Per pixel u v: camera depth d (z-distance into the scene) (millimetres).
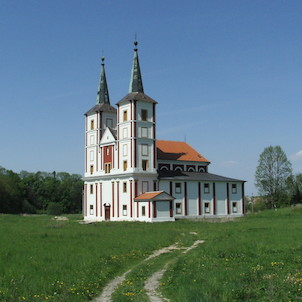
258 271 22812
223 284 19984
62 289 19875
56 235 42438
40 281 20938
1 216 85750
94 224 64438
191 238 42562
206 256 28953
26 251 30656
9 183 141875
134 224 64125
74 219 87688
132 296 19234
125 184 78938
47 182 169625
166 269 25922
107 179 83000
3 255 28656
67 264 25453
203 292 18453
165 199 73750
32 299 18156
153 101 81625
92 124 89125
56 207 138125
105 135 85000
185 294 18297
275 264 24812
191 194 84062
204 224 62000
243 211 91500
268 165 114750
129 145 79000
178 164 92500
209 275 21969
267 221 63844
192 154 97062
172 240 41656
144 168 79625
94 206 85500
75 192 176875
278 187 113750
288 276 21188
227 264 25609
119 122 81750
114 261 27797
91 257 28172
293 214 80500
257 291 18766
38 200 162250
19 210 145125
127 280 22625
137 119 79562
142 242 37938
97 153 86688
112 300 18812
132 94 81250
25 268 24047
